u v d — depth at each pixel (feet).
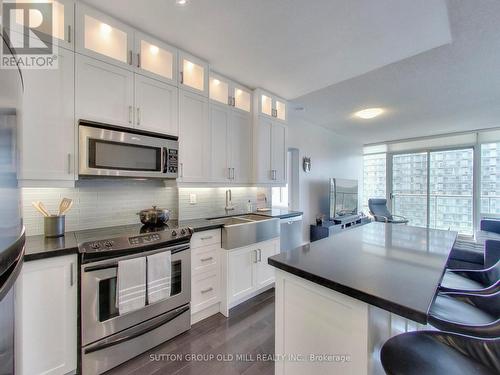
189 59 7.64
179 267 6.71
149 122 6.84
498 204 16.90
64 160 5.45
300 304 3.78
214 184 8.73
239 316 7.70
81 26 5.65
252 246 8.66
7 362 3.08
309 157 16.07
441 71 8.77
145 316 5.98
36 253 4.49
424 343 3.10
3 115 2.84
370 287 3.00
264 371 5.44
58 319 4.80
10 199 3.03
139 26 6.39
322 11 5.62
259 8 5.57
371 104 12.30
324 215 16.99
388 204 21.99
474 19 5.99
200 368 5.52
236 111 9.59
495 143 17.03
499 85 9.95
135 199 7.63
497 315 3.90
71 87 5.53
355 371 3.06
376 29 6.25
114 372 5.37
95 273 5.17
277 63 8.10
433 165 19.72
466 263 9.62
